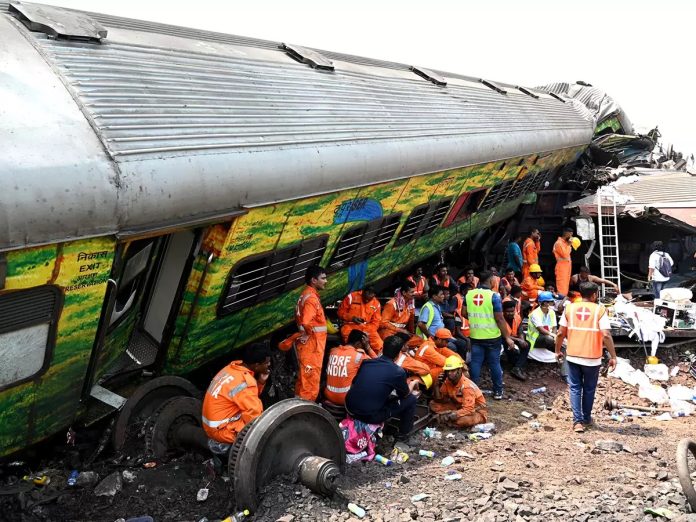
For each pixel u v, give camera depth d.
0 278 3.97
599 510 4.72
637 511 4.71
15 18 5.16
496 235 14.48
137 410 5.63
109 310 4.91
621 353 10.53
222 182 5.19
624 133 20.83
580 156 17.39
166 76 5.54
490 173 10.85
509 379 9.48
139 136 4.73
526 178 13.23
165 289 6.10
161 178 4.69
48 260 4.20
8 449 4.74
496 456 6.25
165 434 5.46
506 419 7.68
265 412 4.79
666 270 12.03
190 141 5.09
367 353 7.16
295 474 4.84
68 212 4.14
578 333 7.26
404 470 5.70
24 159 4.01
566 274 12.89
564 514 4.66
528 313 11.31
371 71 9.34
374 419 6.00
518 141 11.43
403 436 6.56
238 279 6.15
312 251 7.14
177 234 5.88
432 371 7.48
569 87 20.61
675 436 7.28
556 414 8.01
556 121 14.48
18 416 4.64
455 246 14.20
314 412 5.02
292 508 4.60
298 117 6.52
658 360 10.20
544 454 6.38
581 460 6.22
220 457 5.30
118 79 5.07
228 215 5.32
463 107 10.48
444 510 4.75
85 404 5.44
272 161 5.73
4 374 4.34
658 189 14.97
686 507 4.74
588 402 7.36
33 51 4.78
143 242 5.50
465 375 7.95
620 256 14.20
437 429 7.09
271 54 7.82
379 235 8.40
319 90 7.38
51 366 4.64
